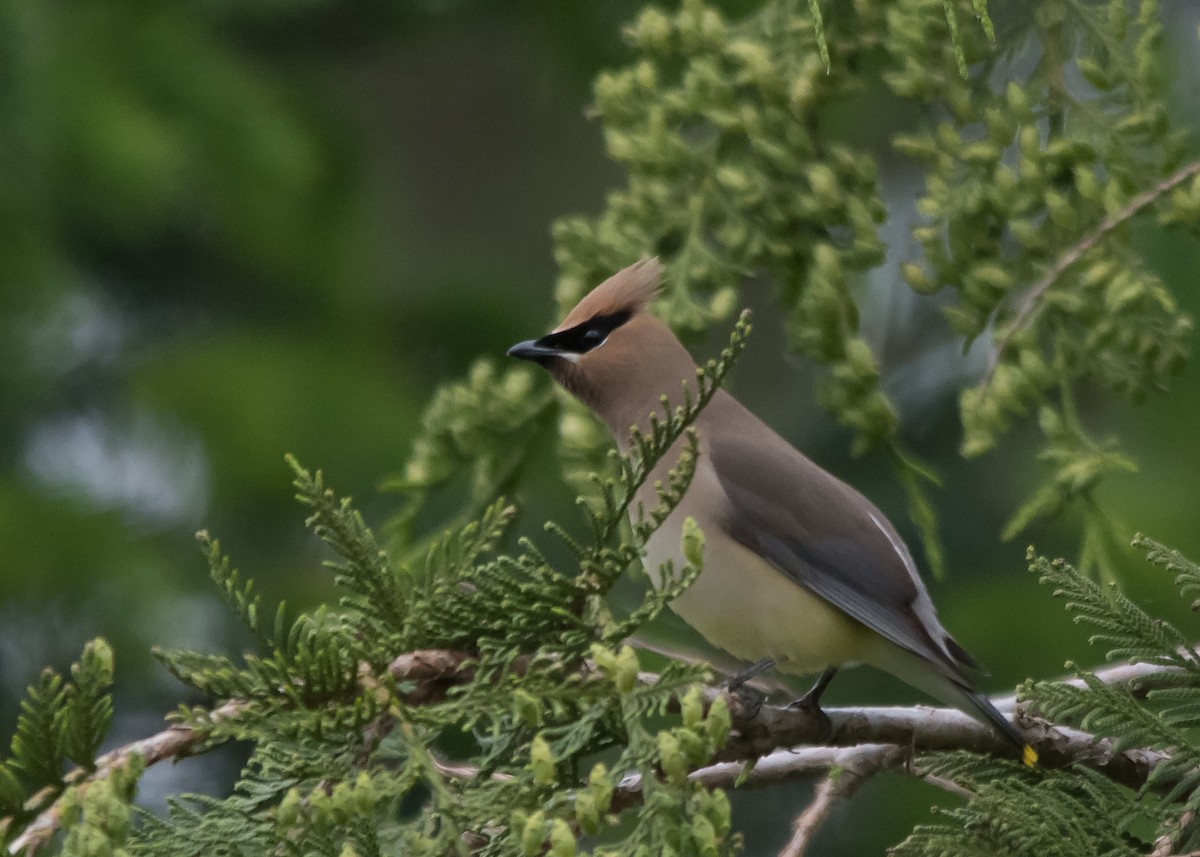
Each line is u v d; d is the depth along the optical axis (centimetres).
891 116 1791
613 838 1173
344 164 1720
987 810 663
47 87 1498
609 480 613
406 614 638
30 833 541
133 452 1512
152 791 1467
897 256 1852
